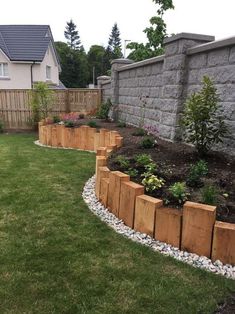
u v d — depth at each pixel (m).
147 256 2.71
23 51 21.20
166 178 3.55
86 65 48.06
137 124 7.79
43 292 2.24
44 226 3.28
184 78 5.11
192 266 2.56
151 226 2.99
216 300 2.15
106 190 3.72
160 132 5.89
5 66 21.02
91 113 11.24
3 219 3.45
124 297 2.19
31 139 9.65
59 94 12.42
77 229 3.22
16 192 4.34
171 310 2.07
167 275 2.44
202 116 3.99
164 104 5.66
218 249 2.57
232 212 2.82
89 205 3.90
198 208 2.63
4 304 2.12
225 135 4.19
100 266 2.56
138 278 2.40
